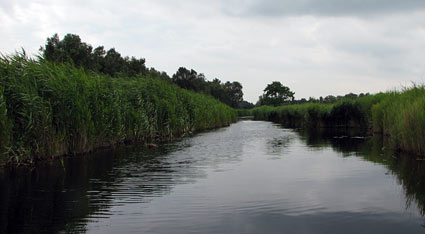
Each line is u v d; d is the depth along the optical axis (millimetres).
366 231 4391
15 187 6801
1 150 8406
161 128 17156
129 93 15391
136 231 4438
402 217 4902
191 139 16984
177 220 4840
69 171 8383
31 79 9898
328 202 5652
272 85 73938
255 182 7129
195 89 84500
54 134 10016
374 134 19062
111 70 43062
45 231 4473
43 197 6086
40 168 8750
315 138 17422
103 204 5645
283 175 7852
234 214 5086
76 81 11547
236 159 10281
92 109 12008
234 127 29750
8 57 9656
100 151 12031
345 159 10117
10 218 4984
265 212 5168
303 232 4363
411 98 13648
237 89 129625
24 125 9141
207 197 6012
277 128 27922
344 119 27125
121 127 13422
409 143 11039
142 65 53938
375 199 5797
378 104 19094
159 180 7363
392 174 7816
